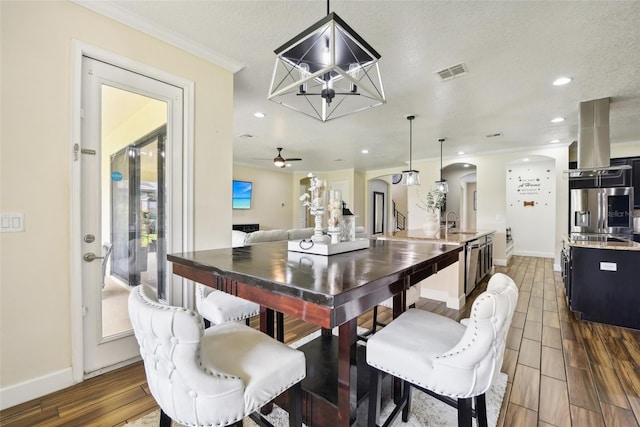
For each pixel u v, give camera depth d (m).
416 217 7.45
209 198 2.55
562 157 5.61
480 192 6.51
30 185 1.72
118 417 1.63
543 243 7.70
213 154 2.57
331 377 1.58
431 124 4.41
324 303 0.91
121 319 2.14
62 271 1.83
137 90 2.14
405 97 3.37
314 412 1.40
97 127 1.98
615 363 2.28
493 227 6.34
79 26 1.88
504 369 2.20
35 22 1.73
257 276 1.13
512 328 2.99
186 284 2.44
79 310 1.90
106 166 2.03
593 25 2.07
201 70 2.49
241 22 2.11
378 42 2.30
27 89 1.70
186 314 0.88
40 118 1.75
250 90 3.26
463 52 2.45
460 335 1.32
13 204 1.67
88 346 1.97
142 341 0.98
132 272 2.21
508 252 7.07
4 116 1.63
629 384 2.00
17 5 1.67
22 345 1.71
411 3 1.88
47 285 1.78
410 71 2.76
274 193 8.97
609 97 3.33
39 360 1.76
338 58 1.41
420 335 1.31
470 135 5.05
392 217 11.30
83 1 1.87
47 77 1.77
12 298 1.67
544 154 5.79
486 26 2.10
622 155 5.30
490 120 4.20
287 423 1.59
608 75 2.80
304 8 1.95
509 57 2.51
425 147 6.00
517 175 8.03
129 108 2.12
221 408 0.94
